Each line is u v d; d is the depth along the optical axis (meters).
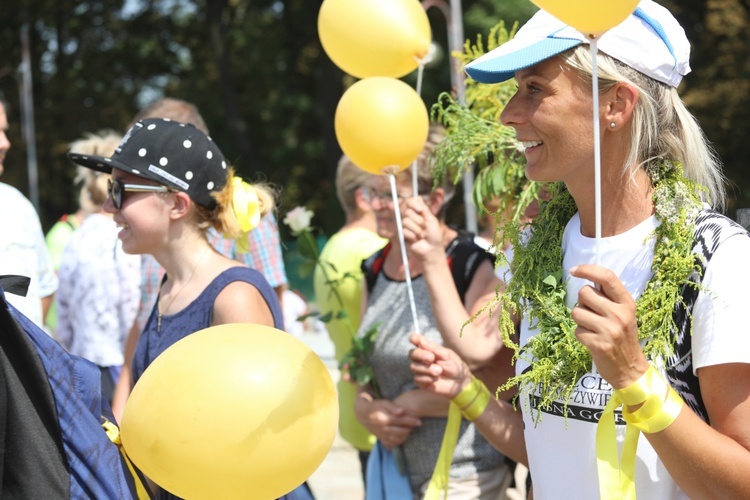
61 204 36.59
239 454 2.27
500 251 2.75
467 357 3.41
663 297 2.20
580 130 2.29
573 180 2.38
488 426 3.14
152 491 2.80
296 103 34.09
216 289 3.32
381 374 3.98
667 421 2.08
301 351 2.45
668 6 24.84
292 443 2.32
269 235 5.23
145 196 3.38
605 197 2.37
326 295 4.86
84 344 5.45
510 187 3.49
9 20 35.94
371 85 3.62
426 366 3.20
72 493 2.36
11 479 2.30
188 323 3.34
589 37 2.10
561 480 2.42
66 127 36.09
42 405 2.36
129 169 3.35
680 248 2.22
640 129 2.29
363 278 4.44
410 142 3.57
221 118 34.69
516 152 3.49
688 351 2.19
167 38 36.75
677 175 2.32
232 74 34.69
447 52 24.30
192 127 3.48
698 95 24.08
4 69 36.56
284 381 2.34
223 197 3.46
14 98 36.59
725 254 2.16
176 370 2.32
